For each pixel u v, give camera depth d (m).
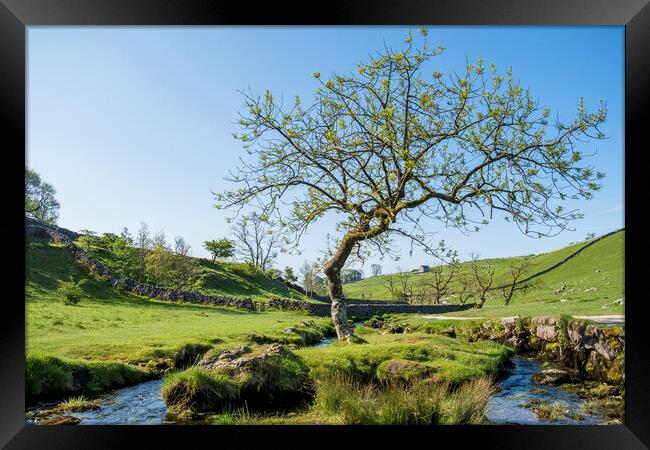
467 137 10.36
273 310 39.62
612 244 55.12
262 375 9.51
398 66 10.90
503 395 10.57
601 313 18.08
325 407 8.50
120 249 48.12
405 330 24.30
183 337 17.97
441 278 50.03
